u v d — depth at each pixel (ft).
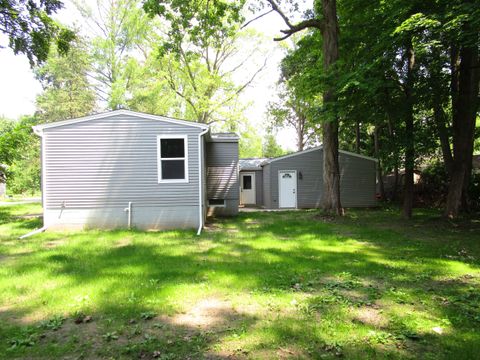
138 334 11.94
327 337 11.44
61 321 13.01
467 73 39.93
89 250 26.48
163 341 11.32
